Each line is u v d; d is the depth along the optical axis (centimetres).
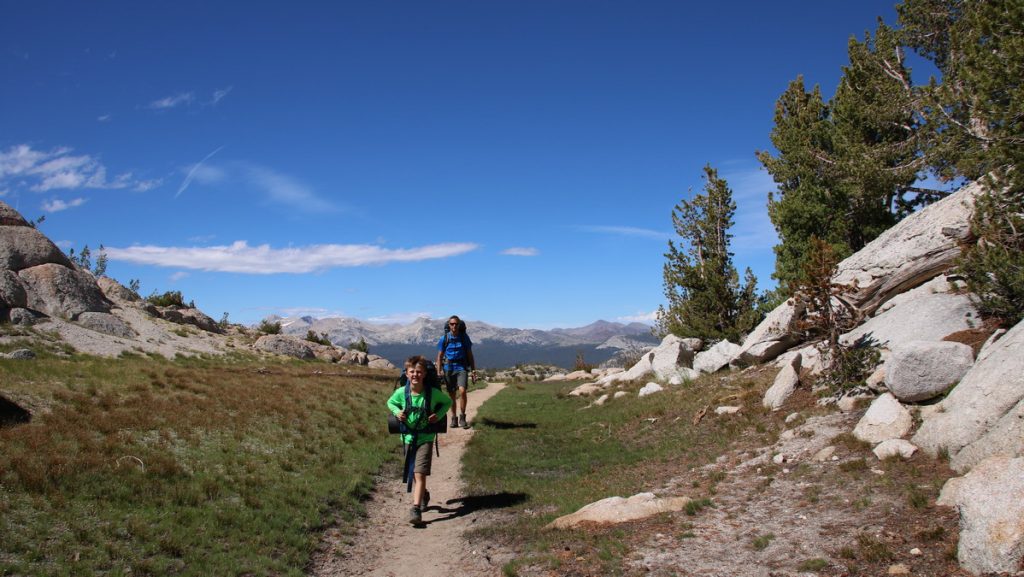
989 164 1213
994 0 1262
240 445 1174
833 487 786
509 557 752
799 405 1243
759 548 652
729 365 2012
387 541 862
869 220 2425
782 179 2827
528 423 1852
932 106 1728
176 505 818
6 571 581
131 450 991
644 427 1509
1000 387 744
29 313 2458
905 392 945
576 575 655
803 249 2534
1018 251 1088
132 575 624
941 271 1491
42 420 1064
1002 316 1107
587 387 2603
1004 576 482
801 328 1333
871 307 1580
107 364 1909
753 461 1005
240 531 781
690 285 2873
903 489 716
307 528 847
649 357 2616
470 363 1773
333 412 1677
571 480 1145
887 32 2400
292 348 3653
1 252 2814
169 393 1545
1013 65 1165
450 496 1102
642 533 752
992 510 520
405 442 955
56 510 723
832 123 2609
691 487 938
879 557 566
